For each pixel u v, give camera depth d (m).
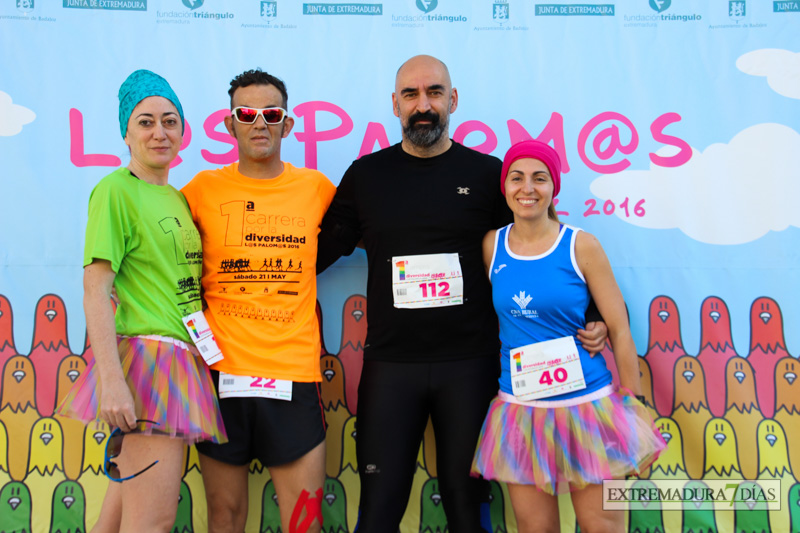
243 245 2.19
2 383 2.55
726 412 2.59
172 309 2.01
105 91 2.62
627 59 2.64
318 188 2.35
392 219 2.24
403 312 2.22
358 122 2.66
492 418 2.12
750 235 2.62
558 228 2.14
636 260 2.64
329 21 2.65
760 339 2.60
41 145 2.60
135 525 1.91
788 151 2.62
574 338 2.08
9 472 2.53
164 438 1.94
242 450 2.16
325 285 2.65
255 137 2.19
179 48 2.64
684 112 2.64
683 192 2.64
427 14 2.66
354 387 2.63
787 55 2.63
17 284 2.57
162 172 2.11
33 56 2.60
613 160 2.64
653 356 2.62
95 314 1.87
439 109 2.25
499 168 2.32
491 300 2.29
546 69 2.65
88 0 2.62
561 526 2.58
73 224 2.59
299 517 2.17
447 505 2.18
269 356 2.15
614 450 1.97
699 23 2.64
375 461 2.18
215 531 2.20
